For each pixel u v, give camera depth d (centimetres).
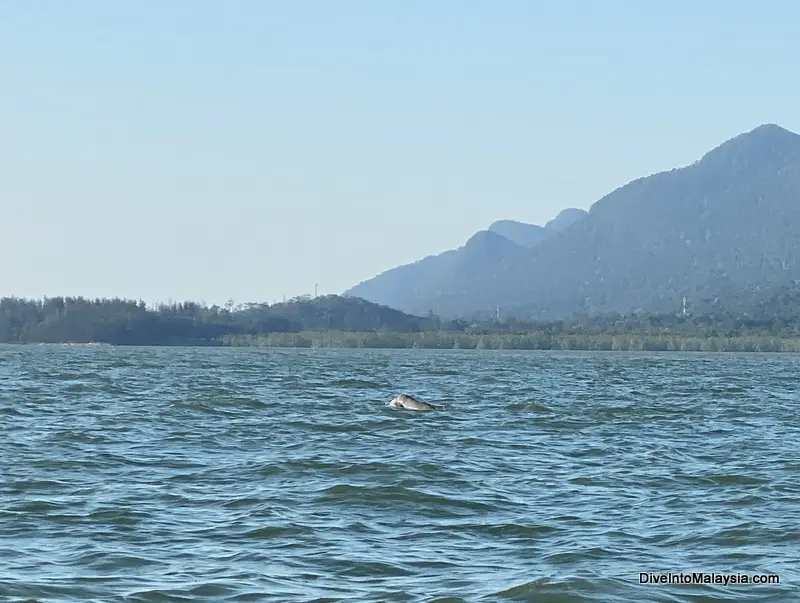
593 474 4381
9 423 6119
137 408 7331
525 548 3059
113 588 2595
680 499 3828
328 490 3847
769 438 5919
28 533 3158
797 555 2988
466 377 13350
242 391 9444
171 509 3516
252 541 3089
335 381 11538
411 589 2616
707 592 2616
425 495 3794
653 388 11250
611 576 2736
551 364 19962
